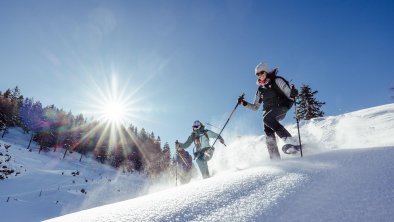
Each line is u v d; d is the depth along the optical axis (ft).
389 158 7.04
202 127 19.29
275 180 7.04
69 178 175.11
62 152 282.77
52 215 107.04
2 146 211.82
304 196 5.76
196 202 6.23
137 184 194.90
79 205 124.36
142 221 5.63
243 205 5.75
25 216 99.96
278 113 13.24
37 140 295.07
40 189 138.31
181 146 19.74
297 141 12.79
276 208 5.41
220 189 6.89
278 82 13.44
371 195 5.24
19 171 163.53
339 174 6.70
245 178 7.58
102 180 191.11
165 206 6.29
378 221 4.43
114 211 6.68
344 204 5.11
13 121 287.28
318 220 4.75
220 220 5.25
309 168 7.68
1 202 107.24
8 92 325.42
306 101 95.30
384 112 22.70
